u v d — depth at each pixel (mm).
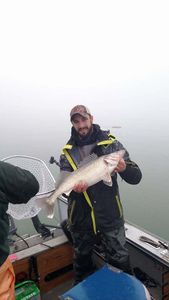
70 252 1925
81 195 1644
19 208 1662
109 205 1634
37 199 1637
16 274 1740
